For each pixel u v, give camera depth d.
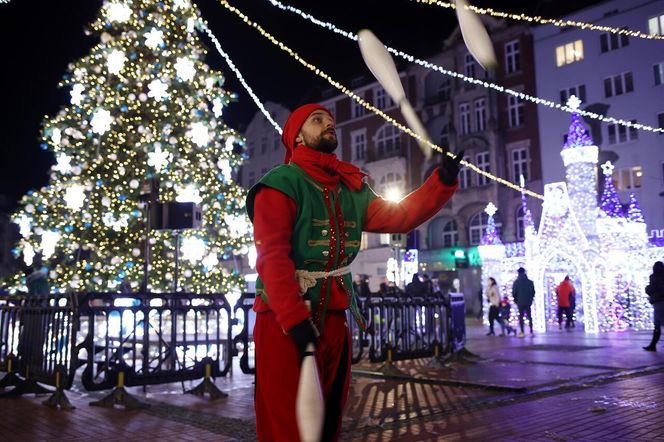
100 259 13.40
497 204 31.94
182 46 14.42
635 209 19.11
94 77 13.80
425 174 35.03
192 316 10.66
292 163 2.23
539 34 32.03
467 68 34.56
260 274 1.94
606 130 29.22
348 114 40.06
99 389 5.88
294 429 1.91
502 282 20.41
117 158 13.64
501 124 32.94
